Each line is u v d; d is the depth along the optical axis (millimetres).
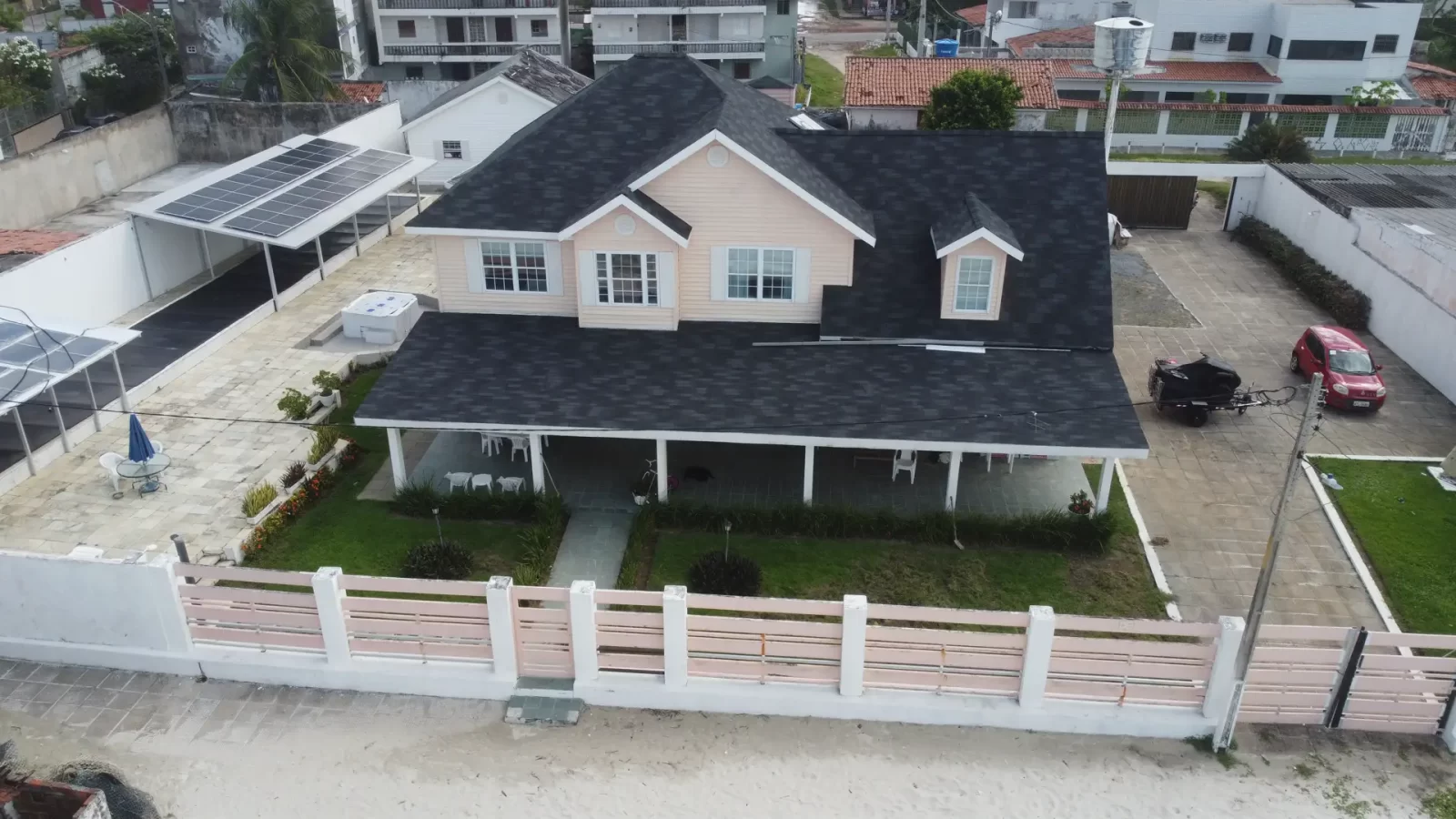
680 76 27578
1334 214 37281
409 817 15492
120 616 17906
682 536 22734
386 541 22453
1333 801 15844
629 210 23641
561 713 17328
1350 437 27500
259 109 50031
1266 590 15531
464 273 25984
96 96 66375
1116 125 60375
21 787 14117
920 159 26531
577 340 25172
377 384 23453
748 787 16047
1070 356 24188
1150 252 41562
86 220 42688
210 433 26531
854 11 110188
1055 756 16641
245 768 16281
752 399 22875
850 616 16469
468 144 47938
